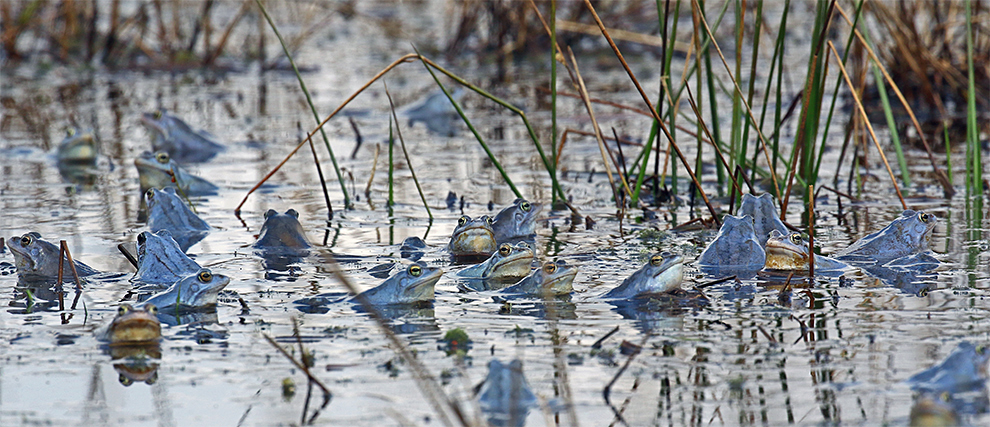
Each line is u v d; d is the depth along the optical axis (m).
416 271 8.22
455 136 18.08
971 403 5.85
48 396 6.22
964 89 19.17
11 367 6.71
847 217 11.56
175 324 7.65
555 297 8.34
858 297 8.12
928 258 9.31
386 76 24.91
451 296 8.44
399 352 6.96
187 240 10.77
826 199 12.64
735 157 12.89
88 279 9.05
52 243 9.43
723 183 13.64
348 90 22.95
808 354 6.77
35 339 7.28
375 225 11.56
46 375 6.57
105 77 24.83
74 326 7.59
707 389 6.22
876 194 12.88
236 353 6.97
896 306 7.83
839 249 9.95
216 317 7.83
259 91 22.97
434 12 36.00
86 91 22.84
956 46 20.47
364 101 21.73
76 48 27.53
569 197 13.11
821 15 11.29
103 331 7.35
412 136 18.08
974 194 12.66
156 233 9.48
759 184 13.38
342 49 29.09
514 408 5.77
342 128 18.86
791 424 5.70
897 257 9.48
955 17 19.66
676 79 22.62
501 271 9.06
